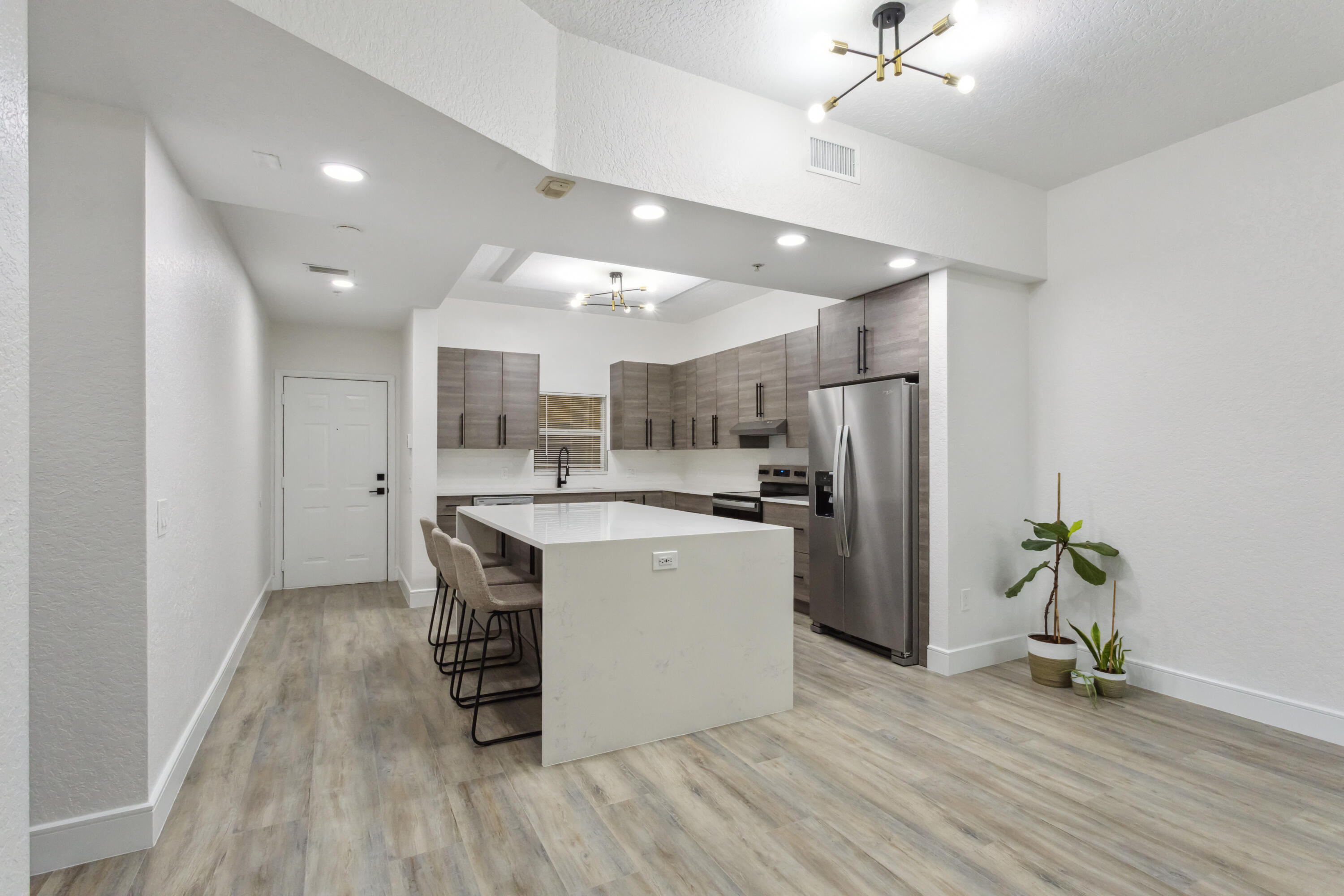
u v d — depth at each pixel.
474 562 2.54
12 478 0.87
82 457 1.76
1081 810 2.11
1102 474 3.39
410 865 1.81
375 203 2.51
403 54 1.72
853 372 4.04
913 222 3.10
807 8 2.11
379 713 2.84
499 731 2.67
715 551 2.76
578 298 5.63
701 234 2.88
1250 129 2.83
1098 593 3.41
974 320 3.53
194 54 1.55
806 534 4.63
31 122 1.71
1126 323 3.29
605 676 2.50
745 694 2.83
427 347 4.77
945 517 3.44
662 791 2.21
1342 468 2.57
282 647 3.76
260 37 1.48
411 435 4.75
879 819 2.05
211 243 2.70
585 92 2.26
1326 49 2.34
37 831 1.72
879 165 2.99
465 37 1.90
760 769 2.38
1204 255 2.99
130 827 1.83
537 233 2.88
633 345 7.12
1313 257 2.64
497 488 6.41
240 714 2.82
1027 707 2.98
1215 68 2.46
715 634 2.76
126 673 1.83
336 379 5.49
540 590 2.87
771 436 5.78
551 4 2.09
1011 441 3.67
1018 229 3.52
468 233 2.89
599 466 7.02
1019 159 3.25
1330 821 2.04
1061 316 3.58
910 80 2.54
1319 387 2.63
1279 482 2.75
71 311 1.75
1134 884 1.74
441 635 3.93
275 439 5.27
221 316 2.92
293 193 2.40
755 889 1.72
